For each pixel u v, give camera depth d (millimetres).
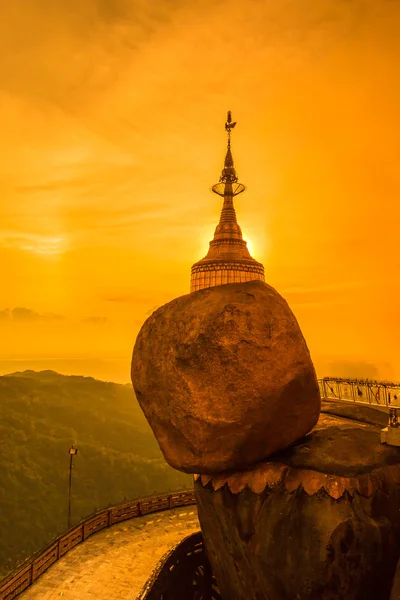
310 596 7492
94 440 98312
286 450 8727
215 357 8320
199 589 13898
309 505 7785
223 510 8891
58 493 76062
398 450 8430
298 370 8305
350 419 10641
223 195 23500
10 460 79000
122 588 13195
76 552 15516
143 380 9508
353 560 7418
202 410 8336
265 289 8898
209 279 20984
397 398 11945
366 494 7691
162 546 16000
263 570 8000
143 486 83125
